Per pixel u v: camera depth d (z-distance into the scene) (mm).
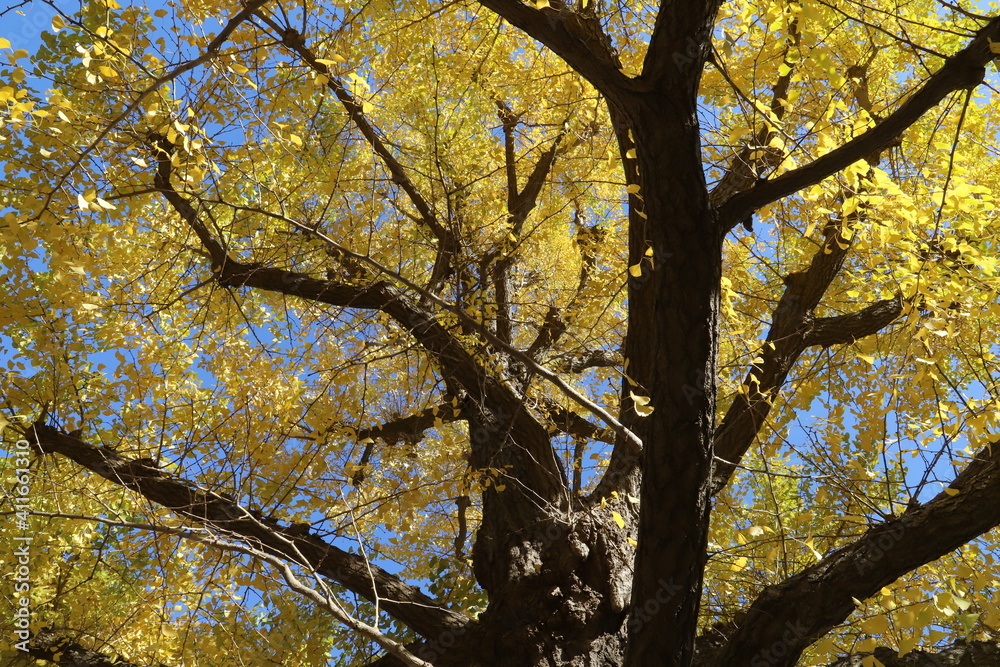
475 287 5488
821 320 5371
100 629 5227
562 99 4992
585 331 6086
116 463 4590
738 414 5031
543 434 5203
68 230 3004
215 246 4762
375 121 5777
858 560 3215
